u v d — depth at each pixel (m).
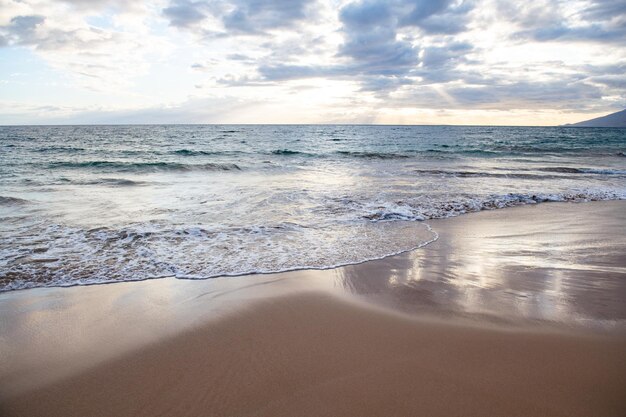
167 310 3.88
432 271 5.03
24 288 4.43
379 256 5.64
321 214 8.34
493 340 3.25
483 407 2.43
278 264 5.25
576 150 32.16
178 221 7.51
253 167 18.22
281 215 8.16
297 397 2.55
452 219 8.35
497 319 3.64
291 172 16.45
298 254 5.68
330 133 72.25
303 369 2.87
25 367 2.94
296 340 3.29
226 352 3.12
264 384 2.70
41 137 49.22
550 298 4.13
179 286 4.51
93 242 6.11
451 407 2.43
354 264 5.29
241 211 8.49
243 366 2.92
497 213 9.05
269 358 3.02
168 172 16.30
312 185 12.47
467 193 11.34
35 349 3.18
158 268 5.07
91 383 2.74
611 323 3.55
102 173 15.71
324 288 4.44
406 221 7.98
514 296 4.20
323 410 2.42
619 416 2.34
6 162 18.91
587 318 3.65
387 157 24.55
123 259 5.38
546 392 2.57
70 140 42.28
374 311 3.85
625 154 28.48
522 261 5.45
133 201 9.52
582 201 10.77
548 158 24.81
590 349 3.10
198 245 6.03
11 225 7.07
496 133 79.31
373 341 3.27
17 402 2.55
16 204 9.01
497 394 2.55
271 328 3.51
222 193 10.73
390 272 4.99
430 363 2.92
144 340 3.31
